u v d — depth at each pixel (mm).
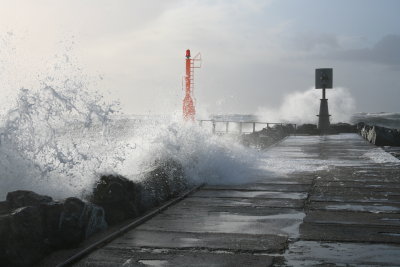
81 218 4305
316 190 7418
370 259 3885
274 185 7961
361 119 72000
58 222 4125
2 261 3533
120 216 5227
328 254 4031
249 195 7031
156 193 6453
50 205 4172
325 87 28688
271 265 3740
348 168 10266
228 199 6715
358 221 5262
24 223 3711
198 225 5090
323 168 10242
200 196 6973
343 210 5879
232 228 4953
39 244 3816
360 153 14148
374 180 8438
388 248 4215
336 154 13805
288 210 5902
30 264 3662
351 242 4410
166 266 3725
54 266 3691
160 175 6902
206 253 4066
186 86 21000
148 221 5281
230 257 3951
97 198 5238
